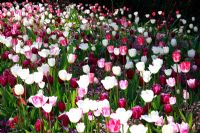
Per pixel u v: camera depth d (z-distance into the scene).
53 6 7.88
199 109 2.89
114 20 6.02
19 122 2.69
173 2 7.63
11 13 6.48
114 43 4.65
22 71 2.65
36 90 3.05
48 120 2.46
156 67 2.71
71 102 2.87
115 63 3.89
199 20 7.37
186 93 2.71
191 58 3.76
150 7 7.80
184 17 7.50
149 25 6.56
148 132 2.35
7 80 2.88
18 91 2.52
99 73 3.87
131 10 8.05
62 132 2.65
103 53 4.42
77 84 2.65
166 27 5.95
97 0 8.66
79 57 4.25
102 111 2.08
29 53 3.35
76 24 6.47
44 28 5.58
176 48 4.47
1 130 2.79
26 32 5.18
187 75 3.46
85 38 4.55
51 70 3.39
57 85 3.01
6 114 2.92
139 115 2.13
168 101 2.43
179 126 2.01
